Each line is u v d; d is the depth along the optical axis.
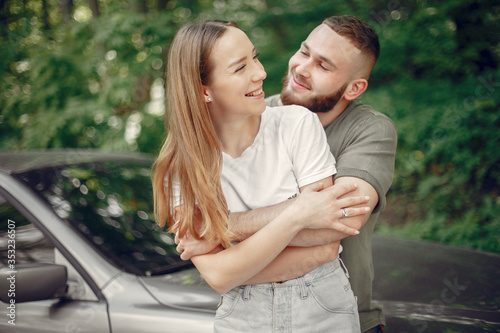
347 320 1.52
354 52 1.68
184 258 1.58
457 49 5.11
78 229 2.17
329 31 1.70
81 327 1.92
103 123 5.35
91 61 5.37
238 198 1.55
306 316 1.49
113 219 2.31
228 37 1.45
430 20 5.10
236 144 1.56
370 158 1.61
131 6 5.56
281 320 1.50
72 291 2.00
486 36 5.01
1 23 5.67
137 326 1.86
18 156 2.72
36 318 1.98
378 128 1.67
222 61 1.44
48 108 5.41
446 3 5.06
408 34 5.10
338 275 1.54
